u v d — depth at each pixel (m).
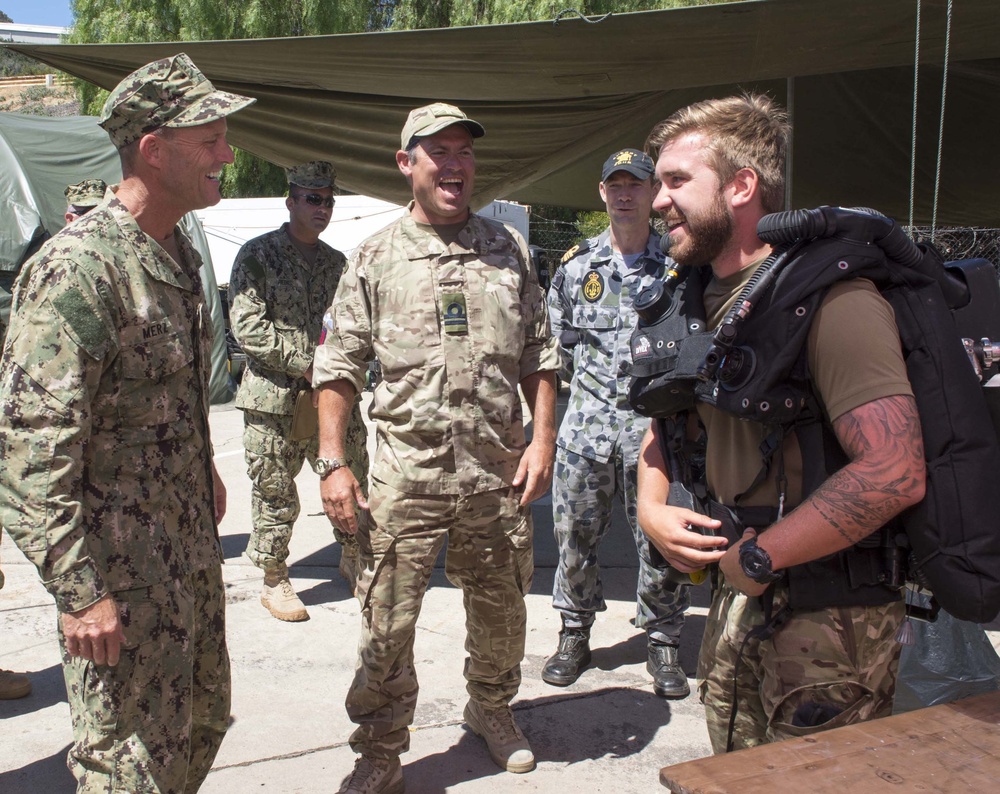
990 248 8.51
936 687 2.79
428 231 2.58
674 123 1.72
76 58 4.31
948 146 6.59
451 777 2.76
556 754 2.91
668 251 1.75
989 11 3.44
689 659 3.66
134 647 1.86
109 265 1.82
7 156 8.65
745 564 1.57
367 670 2.56
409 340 2.51
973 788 1.25
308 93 4.74
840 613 1.62
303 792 2.66
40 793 2.63
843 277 1.52
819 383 1.55
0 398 1.75
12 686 3.22
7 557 4.83
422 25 16.30
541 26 3.76
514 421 2.65
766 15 3.56
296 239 4.06
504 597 2.69
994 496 1.48
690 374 1.67
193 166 1.94
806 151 7.00
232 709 3.18
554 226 17.25
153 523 1.91
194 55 4.23
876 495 1.46
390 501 2.51
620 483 3.54
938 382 1.50
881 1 3.41
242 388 3.95
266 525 3.99
